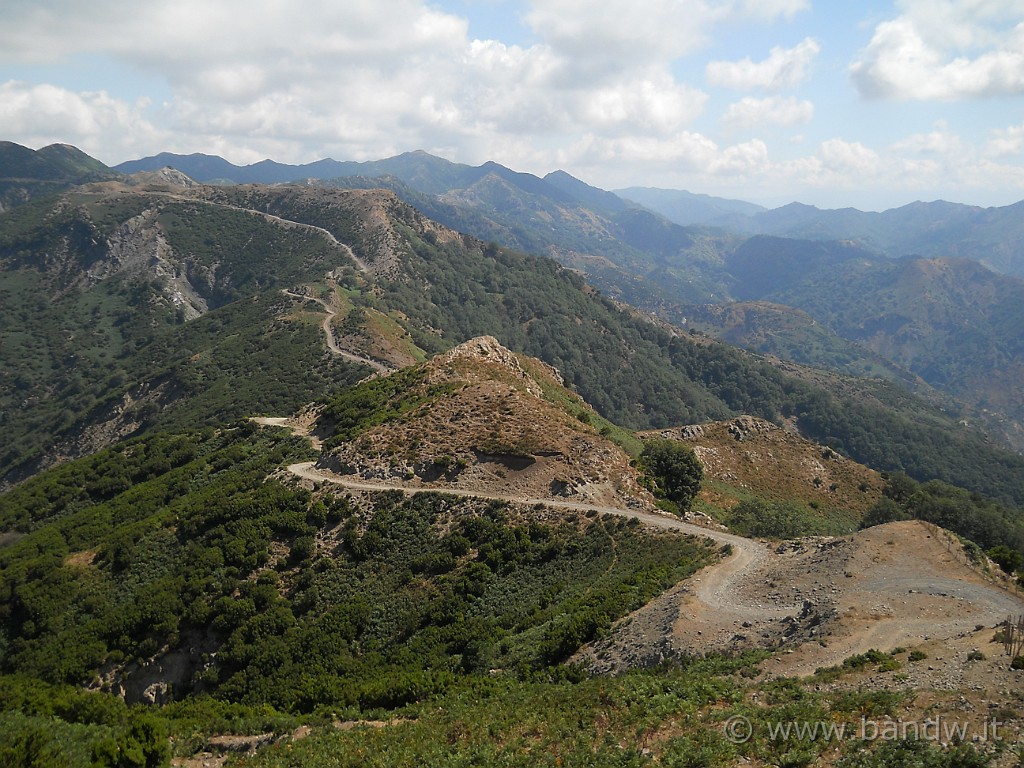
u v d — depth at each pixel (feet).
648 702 74.64
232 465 232.94
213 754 88.89
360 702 105.50
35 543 201.36
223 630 147.23
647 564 145.18
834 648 88.38
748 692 76.23
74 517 226.17
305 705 115.85
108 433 419.95
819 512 282.56
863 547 125.59
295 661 136.26
